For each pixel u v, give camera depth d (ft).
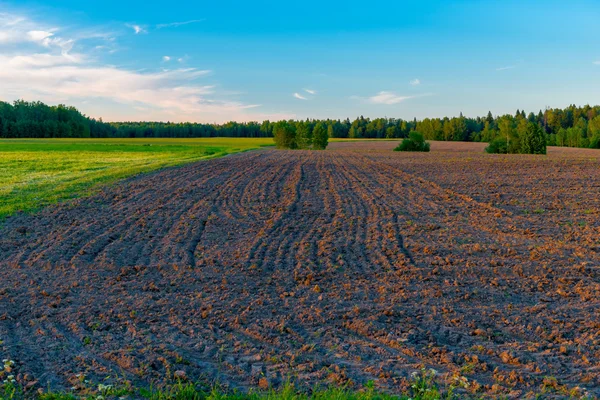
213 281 27.50
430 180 80.23
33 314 22.43
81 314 22.49
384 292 25.63
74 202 54.29
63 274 28.63
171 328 21.06
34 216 46.06
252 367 17.76
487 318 22.29
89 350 18.93
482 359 18.51
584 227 41.96
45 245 35.22
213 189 66.54
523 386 16.56
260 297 24.98
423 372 17.28
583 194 62.44
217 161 123.13
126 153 166.20
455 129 450.30
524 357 18.52
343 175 88.84
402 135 531.91
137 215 46.91
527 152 186.91
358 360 18.39
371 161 130.93
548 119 473.67
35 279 27.58
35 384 16.25
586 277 28.09
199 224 42.93
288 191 65.31
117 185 69.72
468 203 55.36
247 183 74.23
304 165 113.50
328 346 19.58
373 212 49.42
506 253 33.30
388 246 35.45
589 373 17.29
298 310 23.21
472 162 124.36
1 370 17.22
